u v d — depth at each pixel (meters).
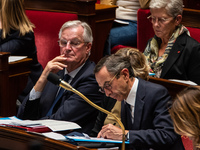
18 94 13.95
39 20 17.38
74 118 11.16
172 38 13.45
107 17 18.22
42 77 11.63
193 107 6.74
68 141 8.02
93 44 17.11
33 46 15.37
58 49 17.08
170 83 11.16
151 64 13.99
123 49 9.48
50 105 11.91
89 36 11.74
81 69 11.67
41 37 17.30
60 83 7.97
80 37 11.52
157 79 11.40
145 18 18.73
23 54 15.12
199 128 6.73
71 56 11.50
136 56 9.32
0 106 13.29
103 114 10.36
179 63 13.13
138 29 19.19
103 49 18.56
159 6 13.20
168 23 13.29
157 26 13.46
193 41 13.19
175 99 7.08
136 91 9.04
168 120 8.70
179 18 13.36
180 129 6.86
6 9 14.65
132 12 20.88
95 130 10.49
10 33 14.86
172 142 8.57
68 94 11.59
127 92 9.02
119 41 20.45
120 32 20.52
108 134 8.73
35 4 17.58
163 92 9.00
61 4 17.09
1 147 7.12
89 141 8.16
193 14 15.40
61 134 8.98
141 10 18.80
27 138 6.93
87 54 11.84
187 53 13.05
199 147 6.75
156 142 8.53
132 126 9.20
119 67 8.67
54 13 17.27
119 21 20.70
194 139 6.86
